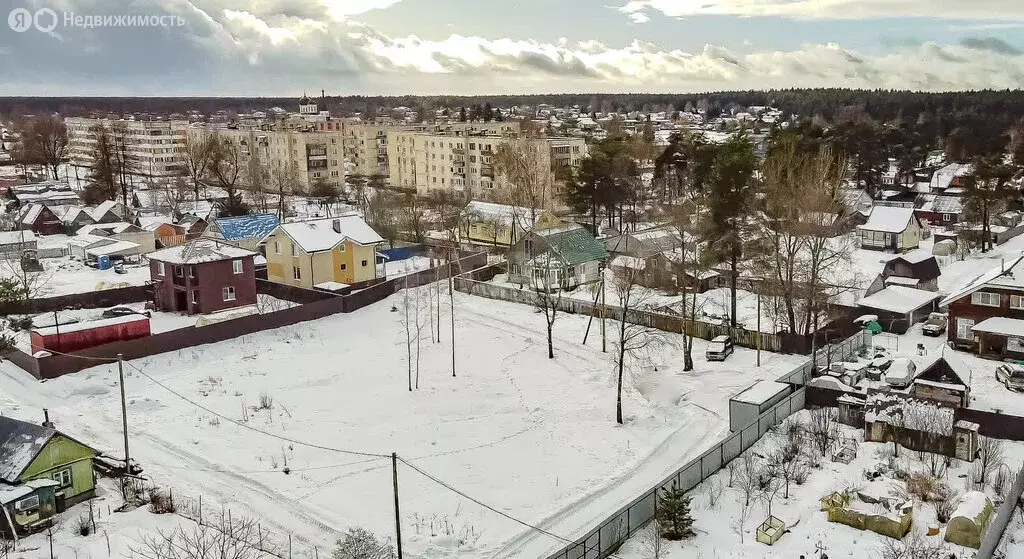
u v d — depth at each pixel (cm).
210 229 9000
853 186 12062
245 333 5994
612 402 4772
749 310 6538
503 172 12156
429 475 3809
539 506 3534
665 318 6022
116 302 6981
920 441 3784
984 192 8512
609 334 5994
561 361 5506
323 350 5756
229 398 4778
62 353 5184
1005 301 5225
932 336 5744
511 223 9112
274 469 3853
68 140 19625
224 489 3650
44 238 10125
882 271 7281
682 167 10438
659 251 6962
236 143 16050
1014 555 2655
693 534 3177
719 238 5938
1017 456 3719
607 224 9956
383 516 3416
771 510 3350
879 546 3003
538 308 6731
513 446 4169
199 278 6556
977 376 4878
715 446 3722
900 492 3338
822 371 4950
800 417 4341
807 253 6888
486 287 7231
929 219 10106
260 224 9081
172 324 6322
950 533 2988
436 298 7150
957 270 7744
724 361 5416
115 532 3142
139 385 4981
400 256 8788
